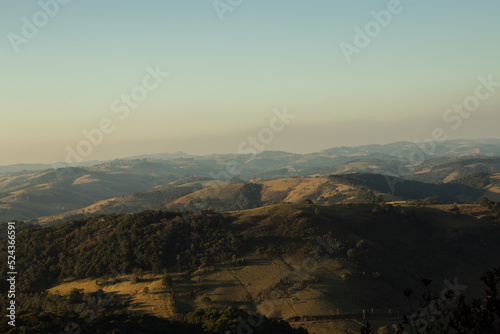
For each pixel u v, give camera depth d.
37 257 139.12
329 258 135.88
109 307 106.00
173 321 88.50
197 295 114.50
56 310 102.31
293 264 131.62
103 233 147.25
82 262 132.50
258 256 136.12
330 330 99.25
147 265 129.75
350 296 115.88
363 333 16.53
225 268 129.00
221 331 81.50
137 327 78.31
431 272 139.38
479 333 15.11
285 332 86.44
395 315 109.62
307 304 109.75
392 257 142.00
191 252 136.50
